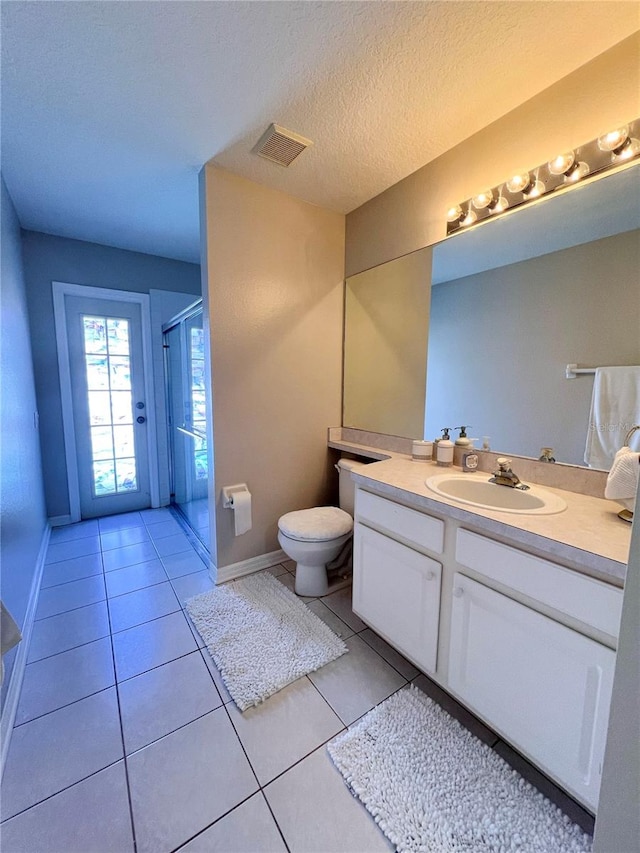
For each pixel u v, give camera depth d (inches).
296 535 74.3
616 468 42.3
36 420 101.3
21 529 69.5
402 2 40.6
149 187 80.5
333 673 58.1
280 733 48.1
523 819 38.2
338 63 48.4
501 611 42.8
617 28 43.7
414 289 76.8
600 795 28.6
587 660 35.5
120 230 103.9
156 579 85.3
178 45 45.4
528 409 59.2
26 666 59.1
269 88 52.6
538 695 39.8
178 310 128.9
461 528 47.2
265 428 87.2
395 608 57.7
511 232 59.7
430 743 46.3
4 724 46.4
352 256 92.2
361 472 64.5
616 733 27.2
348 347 96.0
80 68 48.4
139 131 61.9
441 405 73.2
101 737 47.3
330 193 83.0
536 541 38.6
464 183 65.6
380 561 60.1
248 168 73.4
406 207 77.0
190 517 116.3
